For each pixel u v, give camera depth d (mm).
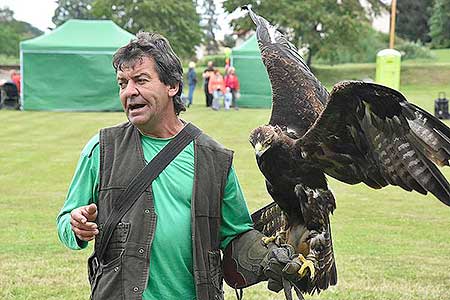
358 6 58938
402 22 85188
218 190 3740
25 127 23859
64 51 31438
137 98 3623
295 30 57188
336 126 4418
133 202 3635
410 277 7785
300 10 56156
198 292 3639
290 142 4594
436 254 8695
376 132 4352
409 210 11164
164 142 3746
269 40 5559
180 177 3682
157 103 3648
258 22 5758
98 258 3686
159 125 3729
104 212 3670
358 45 60938
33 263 8117
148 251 3605
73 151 17656
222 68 63938
